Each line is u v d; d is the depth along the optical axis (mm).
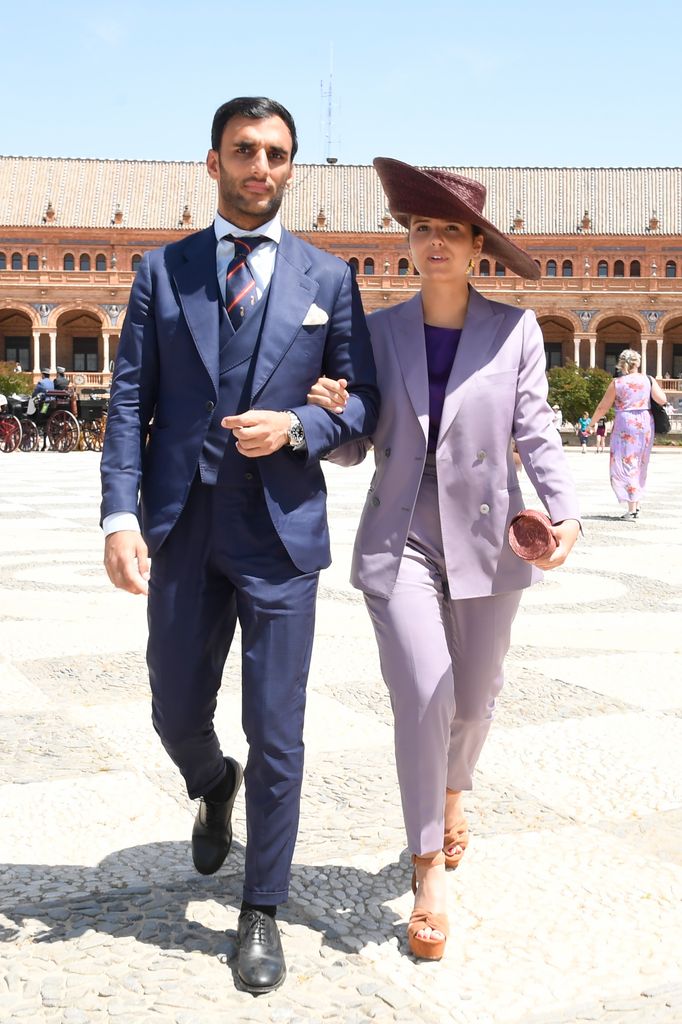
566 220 89188
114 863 3283
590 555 10570
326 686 5297
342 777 4012
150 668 3043
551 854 3381
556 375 67062
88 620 6957
